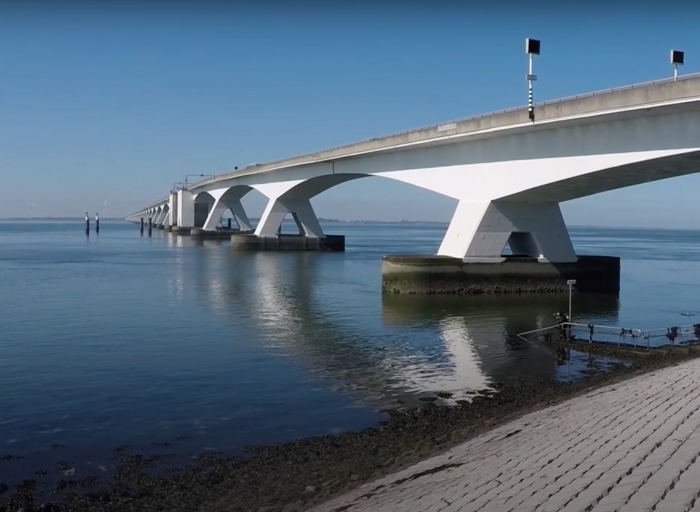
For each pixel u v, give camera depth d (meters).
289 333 27.81
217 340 26.20
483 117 37.00
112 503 11.43
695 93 25.84
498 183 38.59
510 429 14.07
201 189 121.75
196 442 14.60
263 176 83.75
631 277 53.16
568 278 41.19
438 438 14.19
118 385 19.45
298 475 12.39
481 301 37.34
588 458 10.17
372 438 14.59
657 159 29.41
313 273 53.28
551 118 32.44
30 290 41.84
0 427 15.66
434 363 22.56
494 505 8.75
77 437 14.95
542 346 25.25
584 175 33.16
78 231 170.75
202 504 11.24
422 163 45.25
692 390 14.19
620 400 15.06
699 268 62.81
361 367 21.91
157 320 30.78
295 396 18.39
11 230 182.38
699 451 8.89
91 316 31.86
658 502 7.35
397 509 9.61
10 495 11.84
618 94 28.89
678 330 27.23
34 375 20.62
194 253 76.38
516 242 43.12
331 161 58.19
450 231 41.94
